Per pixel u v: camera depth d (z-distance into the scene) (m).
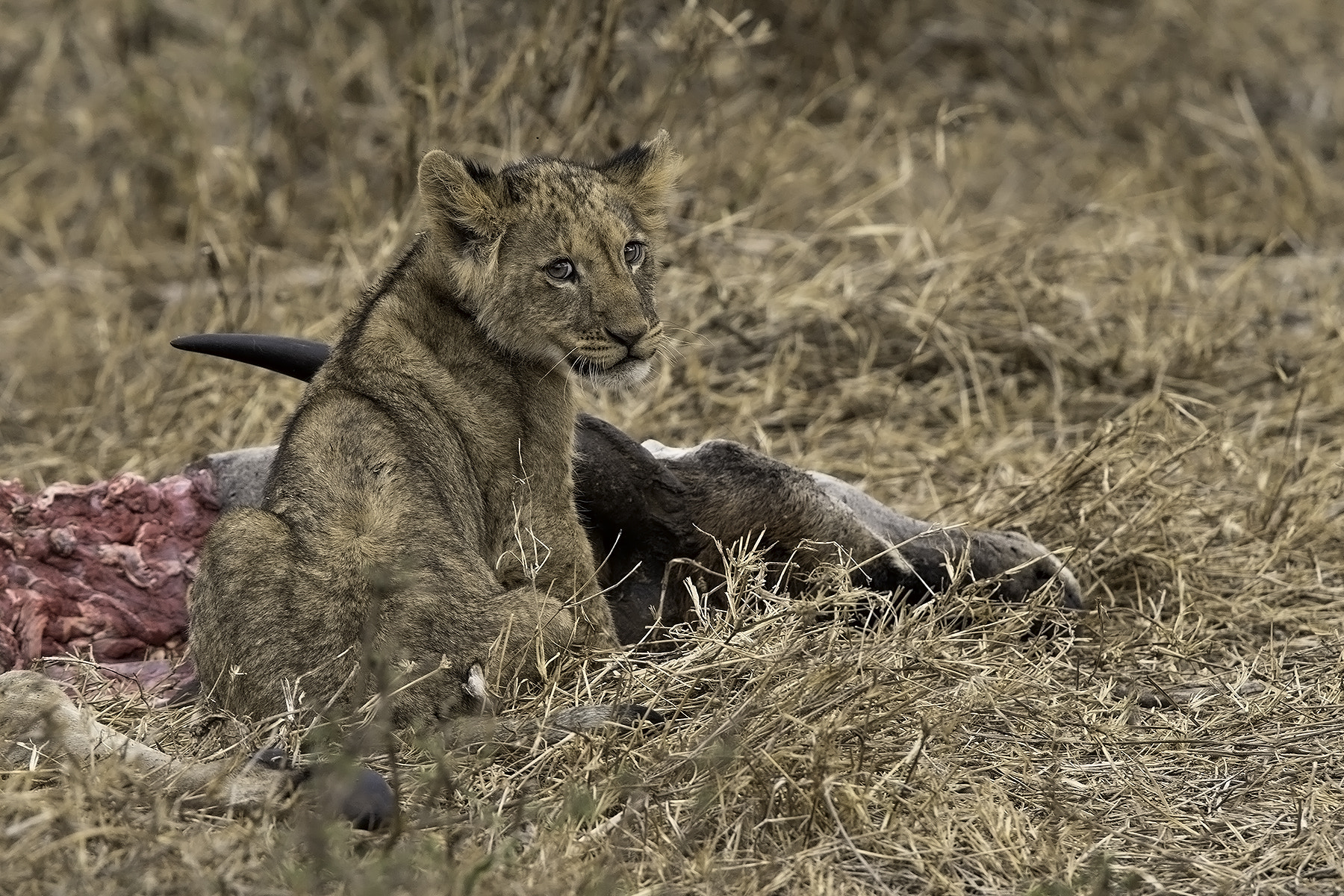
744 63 20.78
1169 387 14.73
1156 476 12.50
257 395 13.87
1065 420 14.55
